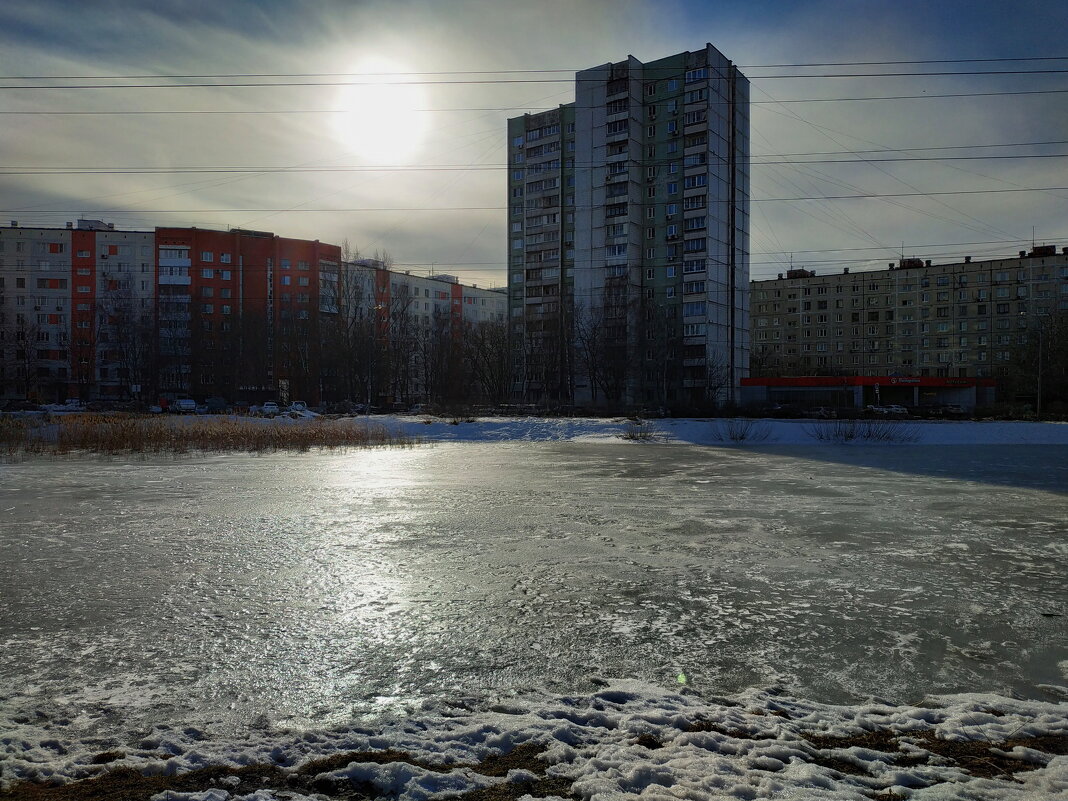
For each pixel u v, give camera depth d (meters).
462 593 6.58
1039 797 3.02
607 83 71.31
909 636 5.42
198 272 85.38
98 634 5.42
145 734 3.72
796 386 62.25
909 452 26.06
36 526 10.18
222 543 8.91
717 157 68.69
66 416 34.59
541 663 4.82
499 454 25.03
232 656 4.95
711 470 19.06
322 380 78.38
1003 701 4.17
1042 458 23.25
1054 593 6.62
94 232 85.81
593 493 14.07
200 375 81.94
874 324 102.31
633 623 5.71
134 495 13.65
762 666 4.80
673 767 3.26
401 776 3.17
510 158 82.25
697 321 67.75
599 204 72.00
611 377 64.56
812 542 9.03
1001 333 94.44
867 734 3.74
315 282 88.75
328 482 16.05
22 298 84.50
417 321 94.81
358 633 5.45
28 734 3.71
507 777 3.19
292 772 3.26
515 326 82.06
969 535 9.55
